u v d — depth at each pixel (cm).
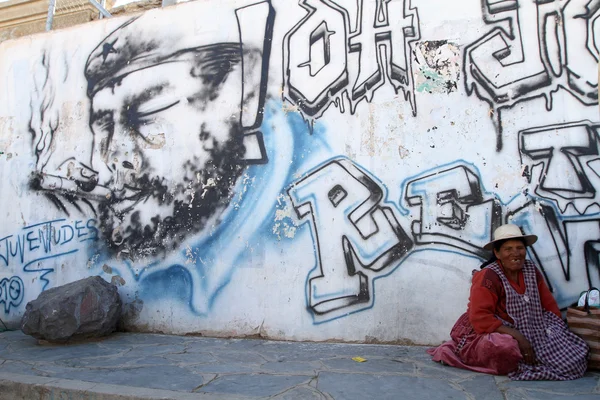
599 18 435
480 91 456
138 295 534
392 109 477
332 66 498
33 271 577
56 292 497
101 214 559
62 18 834
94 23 592
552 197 430
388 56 484
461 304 442
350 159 483
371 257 468
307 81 505
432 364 397
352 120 487
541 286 396
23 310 575
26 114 606
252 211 506
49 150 590
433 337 447
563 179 429
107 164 564
